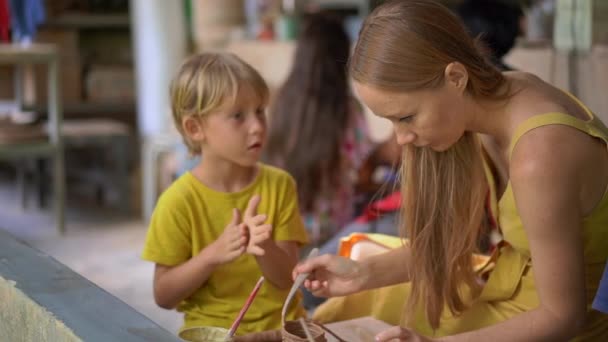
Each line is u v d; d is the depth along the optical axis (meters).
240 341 1.66
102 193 6.03
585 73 2.99
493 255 1.97
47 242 4.78
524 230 1.74
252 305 1.97
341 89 3.15
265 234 1.76
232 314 1.97
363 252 2.11
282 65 4.88
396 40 1.51
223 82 1.93
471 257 1.95
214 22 5.50
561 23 3.09
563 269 1.52
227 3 5.50
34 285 1.47
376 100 1.55
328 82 3.14
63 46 6.09
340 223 3.20
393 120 1.57
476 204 1.85
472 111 1.61
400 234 1.96
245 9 5.60
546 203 1.52
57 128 4.81
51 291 1.44
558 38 3.11
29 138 4.73
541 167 1.51
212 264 1.84
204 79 1.95
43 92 6.00
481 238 2.05
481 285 2.00
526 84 1.66
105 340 1.22
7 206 5.77
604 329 1.80
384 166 3.31
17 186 6.45
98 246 4.69
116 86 6.25
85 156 6.47
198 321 1.98
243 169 2.05
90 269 4.22
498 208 1.86
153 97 5.32
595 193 1.60
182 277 1.88
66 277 1.51
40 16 4.96
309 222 3.17
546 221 1.52
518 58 3.30
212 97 1.93
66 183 6.52
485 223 2.04
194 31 5.57
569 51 3.05
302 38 3.20
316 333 1.60
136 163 6.14
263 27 5.30
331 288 1.84
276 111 3.19
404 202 1.89
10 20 4.92
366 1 4.80
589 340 1.78
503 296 1.90
